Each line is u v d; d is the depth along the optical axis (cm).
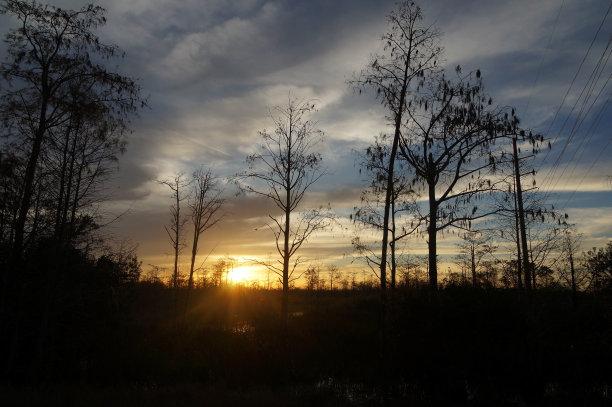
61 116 1734
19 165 1630
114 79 1773
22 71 1658
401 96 2005
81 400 1227
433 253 2139
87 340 2088
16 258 1705
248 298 4062
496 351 1286
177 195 3303
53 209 1767
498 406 1241
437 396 1302
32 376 1609
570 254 2453
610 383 1694
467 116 2055
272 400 1312
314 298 5722
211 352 2164
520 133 2008
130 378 1795
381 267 1820
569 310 2241
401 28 1986
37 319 1798
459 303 1336
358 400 1405
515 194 2122
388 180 1958
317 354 2136
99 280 2150
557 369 1780
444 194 2217
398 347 1426
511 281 2166
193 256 3272
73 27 1705
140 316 3888
